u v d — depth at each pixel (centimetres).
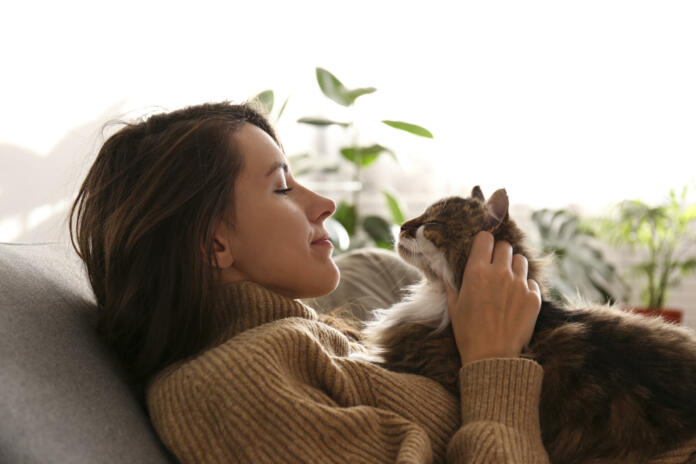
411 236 125
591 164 332
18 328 78
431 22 334
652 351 103
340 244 229
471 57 333
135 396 90
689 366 102
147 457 75
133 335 96
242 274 100
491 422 83
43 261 109
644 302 329
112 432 74
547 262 123
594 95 328
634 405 94
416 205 349
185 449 77
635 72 323
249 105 115
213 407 77
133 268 93
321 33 339
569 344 102
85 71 236
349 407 85
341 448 77
